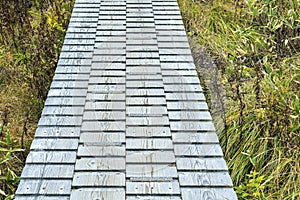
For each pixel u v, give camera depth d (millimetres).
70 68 3520
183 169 2451
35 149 2582
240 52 4262
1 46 4676
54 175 2379
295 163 2994
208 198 2244
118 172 2420
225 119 3307
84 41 3998
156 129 2797
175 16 4598
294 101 3408
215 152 2592
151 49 3861
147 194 2271
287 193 2885
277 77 3676
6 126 3479
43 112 2936
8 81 4184
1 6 4918
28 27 4859
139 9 4766
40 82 4000
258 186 2787
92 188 2303
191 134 2752
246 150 3221
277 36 4410
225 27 4832
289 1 4613
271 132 3256
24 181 2334
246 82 3881
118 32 4199
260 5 4902
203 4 5453
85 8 4777
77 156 2533
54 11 5129
